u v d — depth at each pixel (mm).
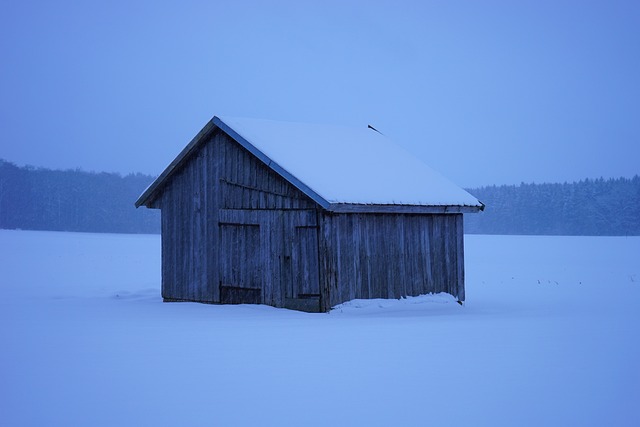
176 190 22969
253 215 20703
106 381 8742
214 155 21922
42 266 41281
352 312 19188
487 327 14414
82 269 39719
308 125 24344
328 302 18953
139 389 8297
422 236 21781
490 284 32062
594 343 11789
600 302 23172
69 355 10695
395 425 6754
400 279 20984
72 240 85938
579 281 33062
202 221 22156
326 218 19062
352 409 7328
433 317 17719
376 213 20469
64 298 23719
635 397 7809
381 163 23062
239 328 14438
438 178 23719
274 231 20125
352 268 19688
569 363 9836
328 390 8188
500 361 10008
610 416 7051
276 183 20141
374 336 12867
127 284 30656
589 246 80375
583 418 6980
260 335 13094
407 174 22906
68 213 192125
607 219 192500
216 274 21688
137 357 10477
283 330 13984
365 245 20094
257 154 20172
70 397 7930
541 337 12609
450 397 7832
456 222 22906
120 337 12836
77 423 6895
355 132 25641
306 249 19375
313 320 16594
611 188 199125
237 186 21172
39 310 19156
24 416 7152
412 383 8539
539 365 9688
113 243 79000
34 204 191000
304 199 19438
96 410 7359
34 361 10172
